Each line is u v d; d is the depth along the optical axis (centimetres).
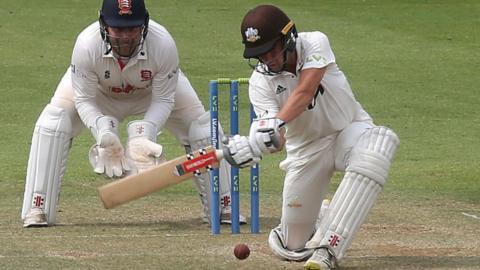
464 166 3697
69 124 2711
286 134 2148
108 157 2412
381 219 2753
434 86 5172
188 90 2753
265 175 3572
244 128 4350
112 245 2394
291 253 2200
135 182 1947
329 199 3069
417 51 5956
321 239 2086
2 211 2911
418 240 2448
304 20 6706
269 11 1962
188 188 3328
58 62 5650
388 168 2092
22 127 4397
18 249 2331
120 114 2706
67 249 2338
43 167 2681
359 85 5166
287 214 2192
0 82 5194
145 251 2317
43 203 2680
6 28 6425
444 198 3116
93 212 2897
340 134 2139
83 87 2586
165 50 2564
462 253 2289
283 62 1991
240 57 5756
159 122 2564
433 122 4497
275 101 2062
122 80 2598
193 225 2714
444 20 6756
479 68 5566
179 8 7062
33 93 5000
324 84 2080
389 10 7044
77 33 6347
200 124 2731
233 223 2572
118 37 2489
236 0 7362
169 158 3828
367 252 2302
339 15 6888
